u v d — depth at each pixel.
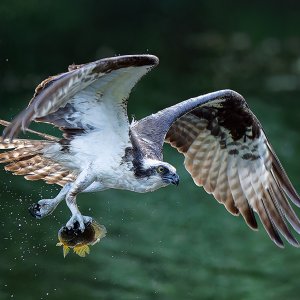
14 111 24.55
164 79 30.02
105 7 34.59
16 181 18.02
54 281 15.80
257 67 32.75
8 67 28.59
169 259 17.55
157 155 11.32
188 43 35.00
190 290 16.50
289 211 12.48
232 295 16.67
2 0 30.69
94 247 17.39
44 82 9.70
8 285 15.44
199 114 12.51
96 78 9.73
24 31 30.58
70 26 32.47
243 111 12.32
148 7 36.69
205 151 12.70
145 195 20.33
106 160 10.75
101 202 19.64
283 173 12.48
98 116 10.59
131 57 9.55
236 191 12.70
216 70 31.84
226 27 38.03
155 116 12.00
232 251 18.39
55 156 10.90
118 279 16.33
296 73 32.25
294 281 17.38
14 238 16.52
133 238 18.17
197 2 38.94
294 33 38.50
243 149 12.57
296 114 27.61
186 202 20.36
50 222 17.19
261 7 40.94
